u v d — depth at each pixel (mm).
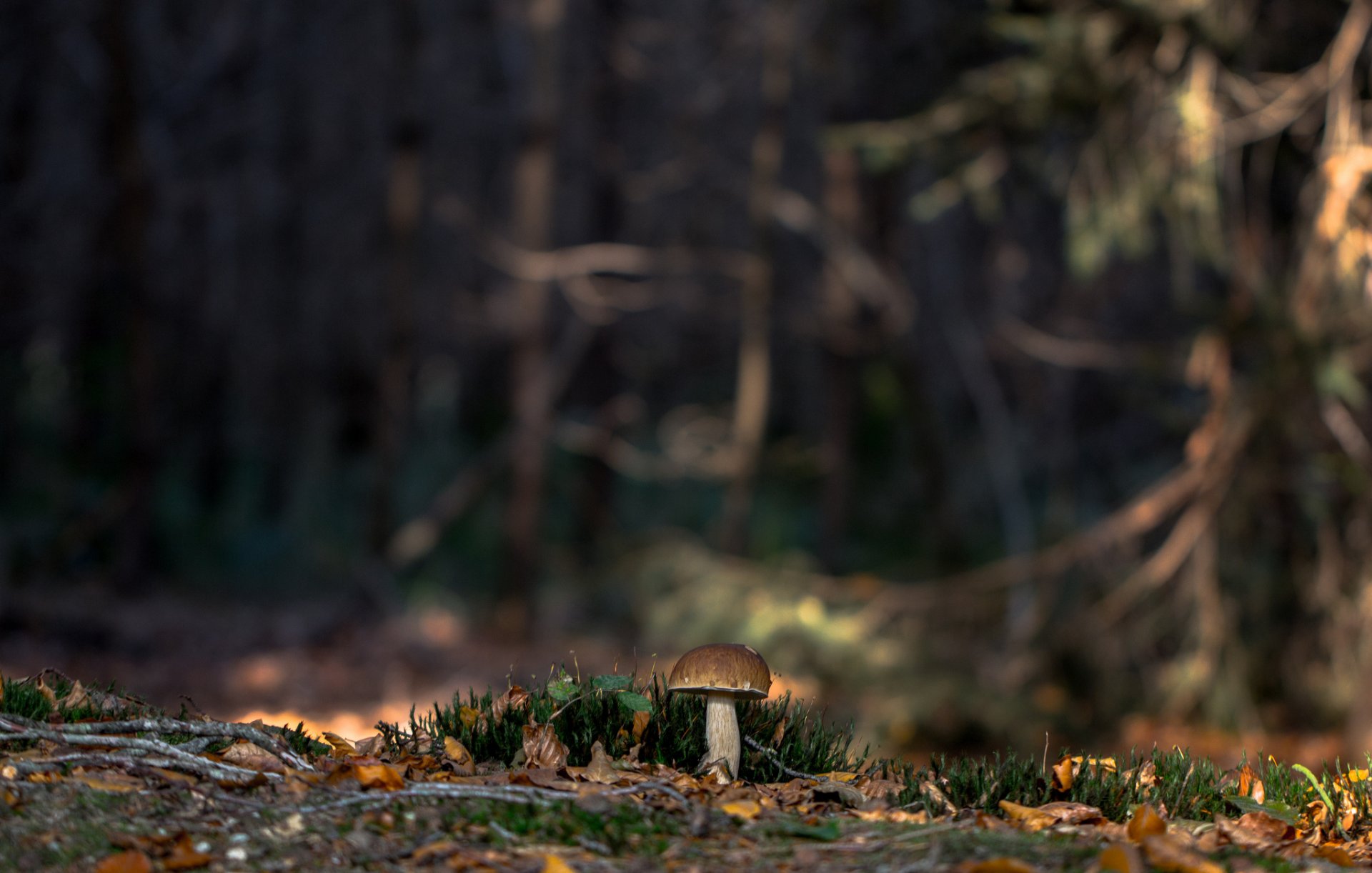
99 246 21312
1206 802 3760
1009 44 11414
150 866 2863
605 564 17703
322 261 28719
